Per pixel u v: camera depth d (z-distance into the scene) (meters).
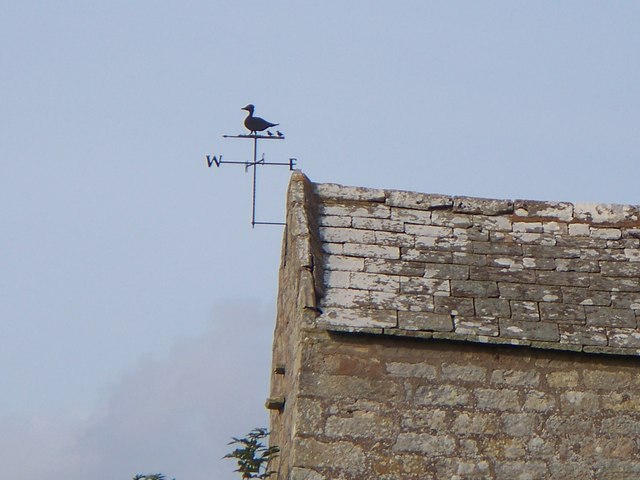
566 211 16.95
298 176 16.61
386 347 15.07
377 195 16.67
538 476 14.73
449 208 16.77
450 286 15.73
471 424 14.86
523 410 14.99
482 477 14.65
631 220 17.00
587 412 15.07
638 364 15.37
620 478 14.84
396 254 16.00
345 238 16.08
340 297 15.33
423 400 14.90
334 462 14.51
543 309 15.62
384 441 14.66
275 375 18.05
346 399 14.77
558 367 15.24
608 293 15.99
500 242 16.45
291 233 16.48
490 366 15.14
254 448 16.23
